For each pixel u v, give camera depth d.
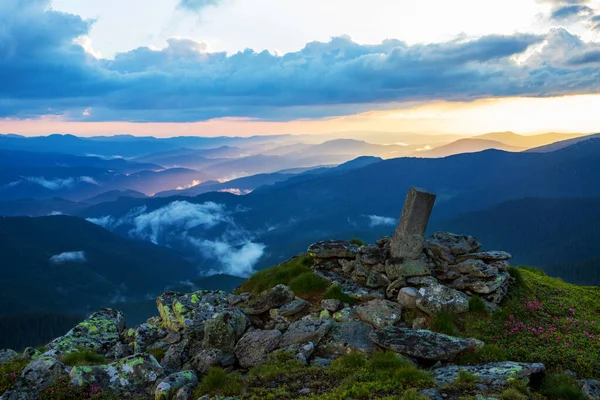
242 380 15.77
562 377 14.42
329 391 14.09
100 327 24.81
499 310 19.81
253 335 19.11
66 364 19.39
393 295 21.44
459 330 18.70
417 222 22.45
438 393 13.12
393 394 13.37
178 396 15.04
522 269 31.14
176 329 23.17
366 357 16.66
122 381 16.80
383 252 23.64
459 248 23.39
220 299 26.73
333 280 23.78
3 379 17.00
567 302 22.16
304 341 18.41
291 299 22.58
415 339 16.81
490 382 13.64
